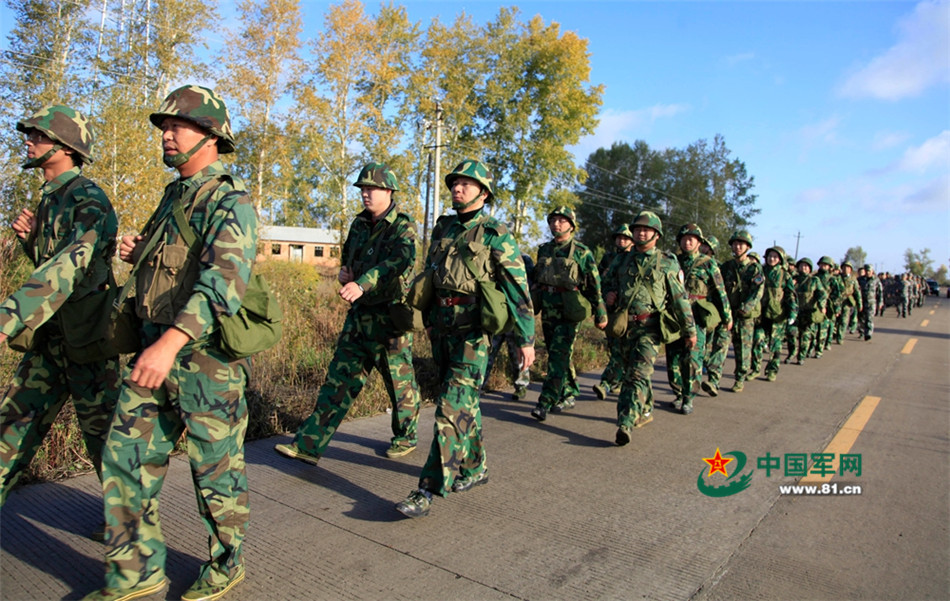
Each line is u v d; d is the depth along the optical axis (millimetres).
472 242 3588
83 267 2621
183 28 24469
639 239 5352
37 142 2826
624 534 3428
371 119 30688
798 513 3838
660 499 3979
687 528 3549
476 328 3611
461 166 3654
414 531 3338
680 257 7113
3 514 3268
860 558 3242
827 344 12750
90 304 2775
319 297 10758
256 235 2492
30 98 18562
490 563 3023
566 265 5840
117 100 16469
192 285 2408
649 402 5840
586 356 9438
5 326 2365
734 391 7801
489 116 38562
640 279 5250
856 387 8281
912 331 18047
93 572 2746
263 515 3457
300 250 46531
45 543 2984
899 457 5066
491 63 37062
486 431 5473
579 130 38000
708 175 60312
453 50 34562
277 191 31969
